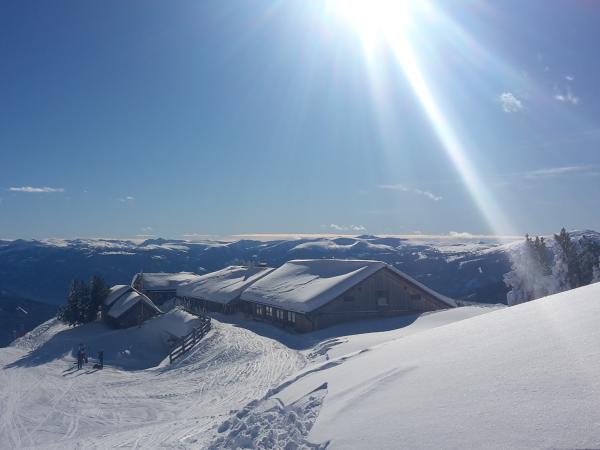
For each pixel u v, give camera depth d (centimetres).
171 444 979
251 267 5741
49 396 2195
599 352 609
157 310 4788
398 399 703
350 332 3094
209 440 880
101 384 2447
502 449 473
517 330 834
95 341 4116
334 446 627
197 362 2739
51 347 4069
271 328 3825
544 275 3681
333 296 3462
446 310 3300
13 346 4756
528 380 599
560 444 446
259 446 736
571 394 527
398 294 3659
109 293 5462
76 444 1246
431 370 775
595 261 3344
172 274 7775
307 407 848
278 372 2125
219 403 1722
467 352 805
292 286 4100
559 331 748
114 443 1165
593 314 782
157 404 1858
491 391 607
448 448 512
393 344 1167
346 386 879
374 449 574
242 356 2650
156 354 3688
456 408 598
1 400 2130
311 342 3011
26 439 1517
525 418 512
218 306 5300
